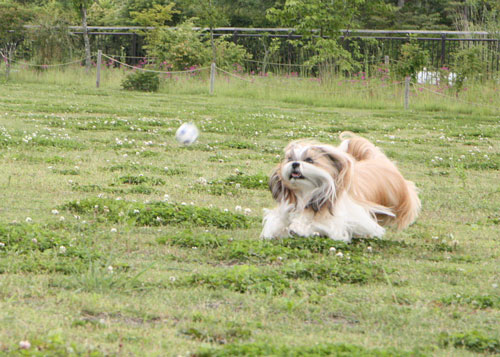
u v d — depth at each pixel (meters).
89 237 7.75
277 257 7.25
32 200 9.65
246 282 6.27
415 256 7.94
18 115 20.09
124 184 11.37
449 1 50.66
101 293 5.81
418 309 5.83
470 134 21.20
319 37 34.47
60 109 22.30
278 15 36.53
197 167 13.56
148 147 15.73
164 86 33.41
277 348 4.56
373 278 6.80
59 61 38.47
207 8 37.75
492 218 10.34
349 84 32.69
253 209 10.18
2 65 38.50
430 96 30.19
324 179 7.62
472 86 30.42
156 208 9.09
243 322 5.30
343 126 22.19
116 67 41.44
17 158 12.84
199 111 24.41
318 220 8.02
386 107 29.97
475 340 5.09
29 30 38.59
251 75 36.62
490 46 34.88
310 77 35.28
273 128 20.83
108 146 15.36
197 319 5.32
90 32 42.56
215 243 7.81
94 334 4.80
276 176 7.97
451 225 9.77
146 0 49.50
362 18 48.44
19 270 6.33
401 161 15.73
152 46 39.78
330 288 6.37
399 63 32.06
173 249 7.56
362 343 5.01
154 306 5.57
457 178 13.88
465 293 6.43
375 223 8.22
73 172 11.97
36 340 4.37
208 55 37.34
